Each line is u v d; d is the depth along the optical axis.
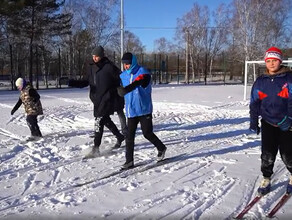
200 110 12.44
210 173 4.93
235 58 41.09
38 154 6.11
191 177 4.76
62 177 4.91
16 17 31.56
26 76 43.66
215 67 58.75
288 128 3.85
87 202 3.97
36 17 33.28
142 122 5.28
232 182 4.52
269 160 4.06
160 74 41.72
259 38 38.62
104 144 6.89
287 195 3.93
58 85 36.22
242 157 5.80
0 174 5.08
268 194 4.07
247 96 18.59
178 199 3.99
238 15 39.34
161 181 4.62
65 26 35.94
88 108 13.20
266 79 3.89
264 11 38.91
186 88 25.84
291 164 3.94
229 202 3.87
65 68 42.28
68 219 3.53
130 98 5.16
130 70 5.11
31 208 3.83
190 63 56.06
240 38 39.09
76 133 8.11
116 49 45.06
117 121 9.68
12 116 11.01
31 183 4.68
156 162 5.52
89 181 4.69
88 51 42.47
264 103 3.92
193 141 7.18
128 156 5.18
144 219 3.50
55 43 39.12
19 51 38.81
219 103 14.75
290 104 3.75
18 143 7.05
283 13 40.41
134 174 4.95
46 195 4.22
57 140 7.31
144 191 4.27
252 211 3.61
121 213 3.65
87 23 43.44
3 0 29.64
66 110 12.50
